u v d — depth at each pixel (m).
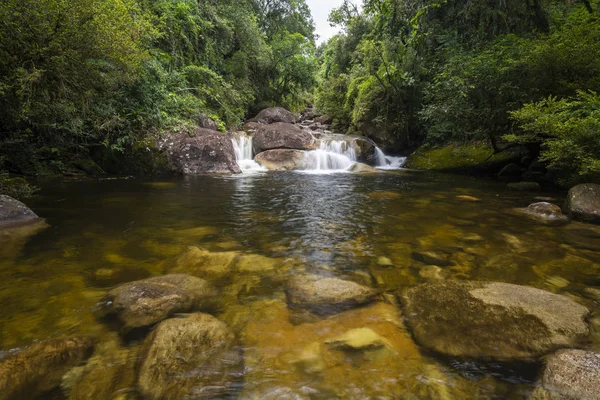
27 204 4.89
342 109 18.34
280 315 2.00
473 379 1.46
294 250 3.25
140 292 2.12
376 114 14.58
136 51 5.47
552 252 3.21
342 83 18.55
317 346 1.70
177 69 12.05
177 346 1.62
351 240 3.60
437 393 1.38
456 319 1.91
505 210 5.05
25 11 3.98
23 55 4.35
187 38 12.68
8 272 2.55
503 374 1.49
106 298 2.15
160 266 2.73
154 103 9.08
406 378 1.47
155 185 7.07
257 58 18.44
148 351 1.57
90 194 5.84
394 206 5.36
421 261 2.99
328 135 15.14
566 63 6.02
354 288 2.32
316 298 2.19
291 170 10.88
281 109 18.39
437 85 8.62
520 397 1.36
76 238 3.43
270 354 1.62
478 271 2.75
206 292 2.28
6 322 1.86
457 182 8.05
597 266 2.86
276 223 4.27
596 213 4.27
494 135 8.42
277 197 6.05
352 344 1.71
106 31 4.54
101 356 1.58
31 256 2.89
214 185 7.30
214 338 1.71
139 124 8.82
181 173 8.82
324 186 7.41
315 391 1.39
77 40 4.39
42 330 1.78
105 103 7.85
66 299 2.14
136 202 5.30
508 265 2.88
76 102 5.70
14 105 4.97
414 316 1.97
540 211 4.74
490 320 1.89
